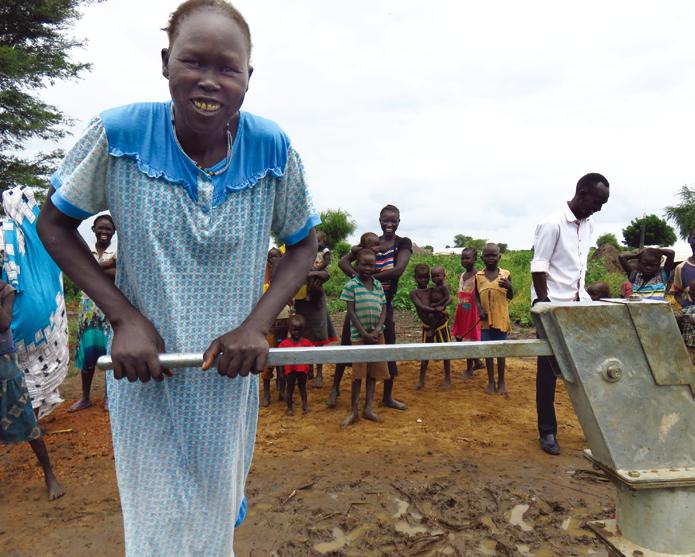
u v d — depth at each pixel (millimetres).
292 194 1635
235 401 1598
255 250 1570
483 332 6344
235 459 1642
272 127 1570
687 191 39625
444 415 5395
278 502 3562
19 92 15828
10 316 3482
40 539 3137
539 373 4438
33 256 4238
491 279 6250
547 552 2977
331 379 6918
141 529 1567
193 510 1596
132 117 1420
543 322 1370
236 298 1562
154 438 1566
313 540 3107
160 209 1432
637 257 7609
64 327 4625
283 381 5949
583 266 4480
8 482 3895
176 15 1408
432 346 1341
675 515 1368
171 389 1544
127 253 1488
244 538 3129
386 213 5773
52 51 16875
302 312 6230
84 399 5504
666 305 1358
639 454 1360
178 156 1432
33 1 16016
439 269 6477
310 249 1665
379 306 5328
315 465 4176
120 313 1404
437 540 3100
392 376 5609
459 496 3635
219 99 1359
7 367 3479
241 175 1498
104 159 1416
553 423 4441
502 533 3170
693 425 1370
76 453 4379
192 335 1521
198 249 1480
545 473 4016
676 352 1357
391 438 4766
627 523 1433
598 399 1344
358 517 3355
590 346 1343
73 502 3584
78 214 1446
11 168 16391
